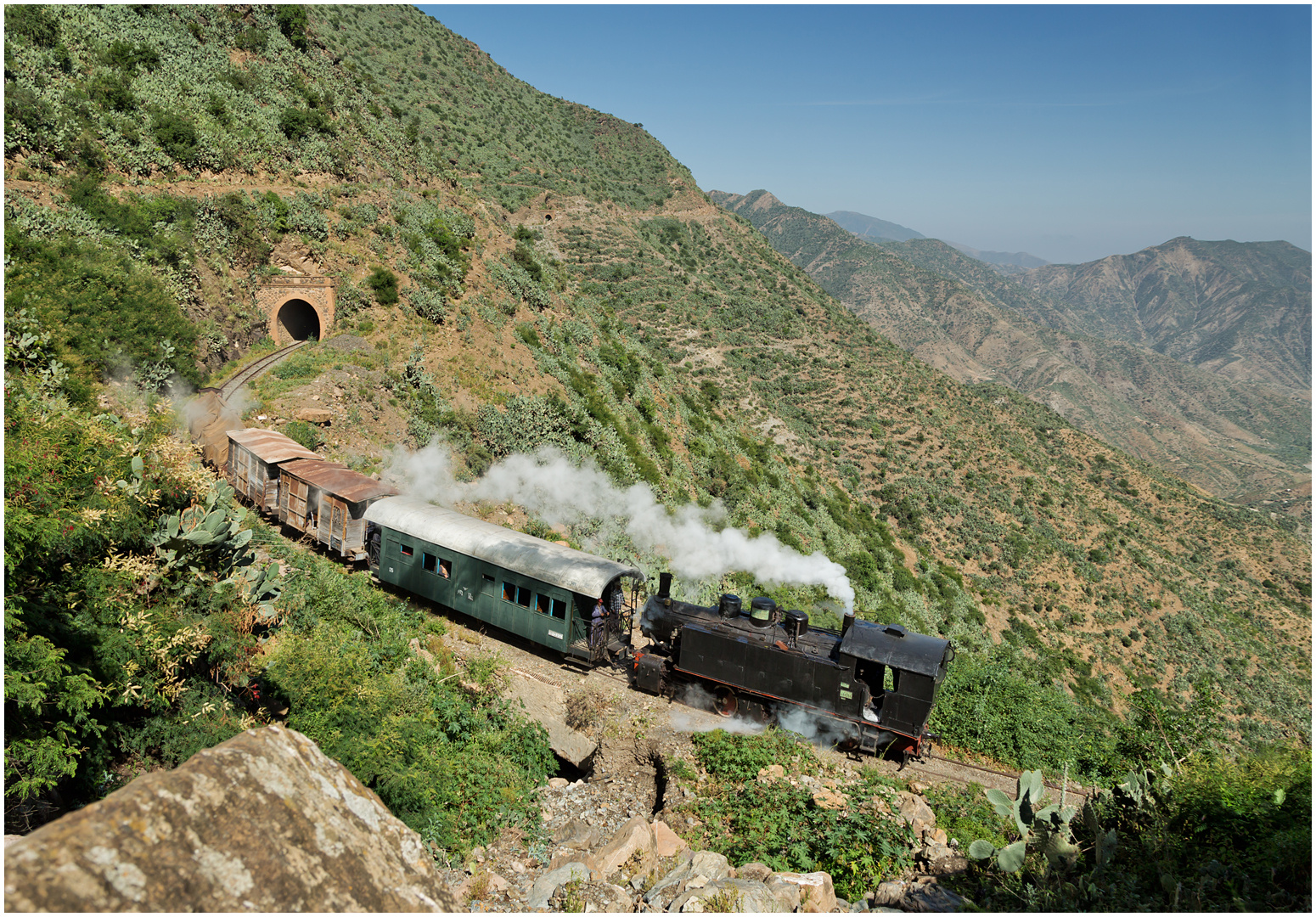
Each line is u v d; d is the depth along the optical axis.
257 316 34.59
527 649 17.56
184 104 40.94
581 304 63.38
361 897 3.34
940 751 15.56
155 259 30.11
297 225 38.34
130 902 2.58
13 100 29.98
